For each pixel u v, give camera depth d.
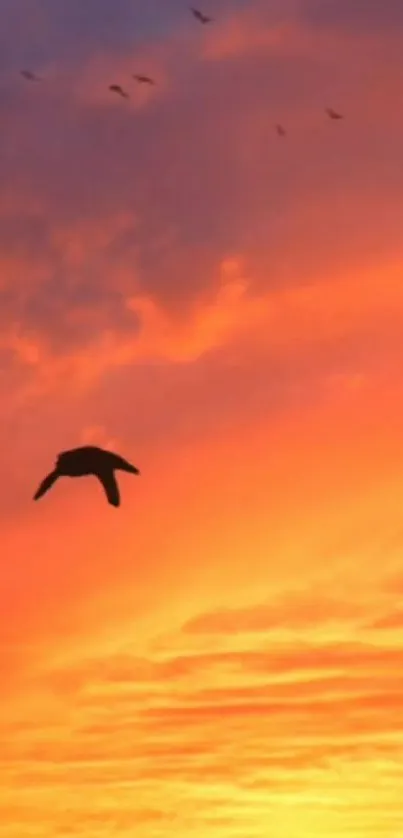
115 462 17.30
